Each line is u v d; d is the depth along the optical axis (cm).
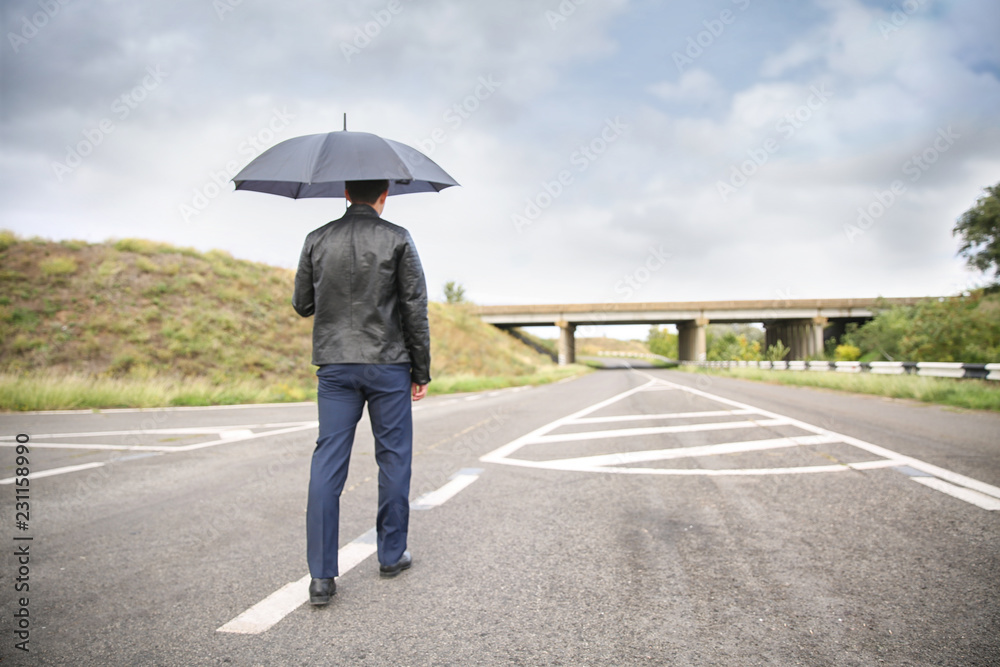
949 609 224
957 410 973
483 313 6419
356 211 268
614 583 261
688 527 342
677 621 221
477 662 193
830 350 5541
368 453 625
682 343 7450
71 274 2266
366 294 258
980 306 2052
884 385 1370
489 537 332
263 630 219
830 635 207
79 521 373
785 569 271
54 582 269
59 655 200
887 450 570
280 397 1595
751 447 617
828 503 382
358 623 225
